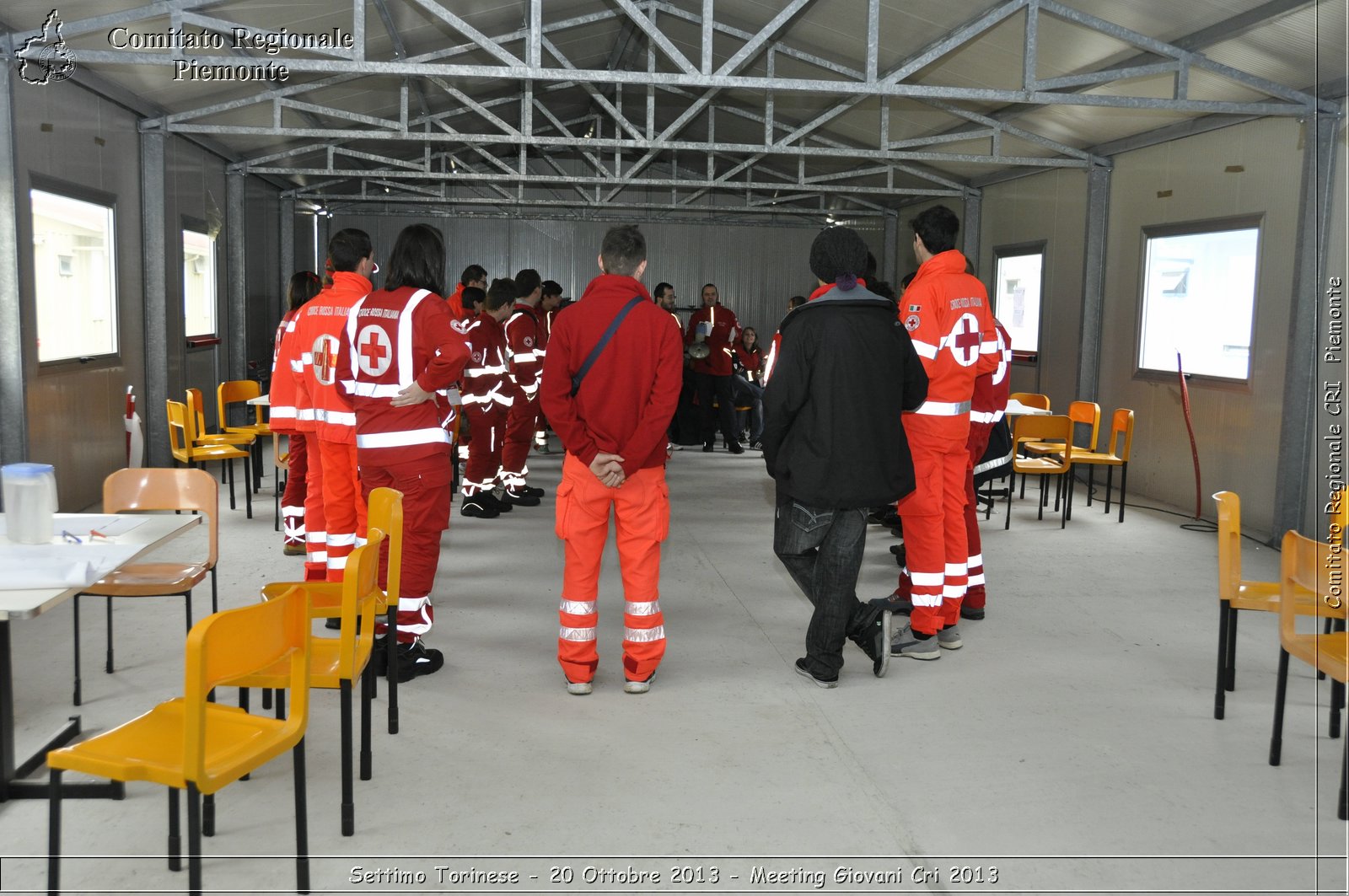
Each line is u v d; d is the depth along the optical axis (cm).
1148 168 836
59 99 676
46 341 659
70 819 282
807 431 371
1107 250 902
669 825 283
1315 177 630
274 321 1315
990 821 289
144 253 844
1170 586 554
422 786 304
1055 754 334
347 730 273
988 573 579
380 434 385
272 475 890
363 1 598
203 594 500
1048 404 801
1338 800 300
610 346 352
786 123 1180
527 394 739
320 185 1344
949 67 798
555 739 340
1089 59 706
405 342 379
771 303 1584
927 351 400
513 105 1250
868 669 415
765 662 423
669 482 897
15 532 287
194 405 718
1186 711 374
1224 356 738
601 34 1028
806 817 290
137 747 231
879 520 716
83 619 457
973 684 398
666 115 1323
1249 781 316
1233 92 679
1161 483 819
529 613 486
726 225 1571
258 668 226
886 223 1489
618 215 1561
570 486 369
